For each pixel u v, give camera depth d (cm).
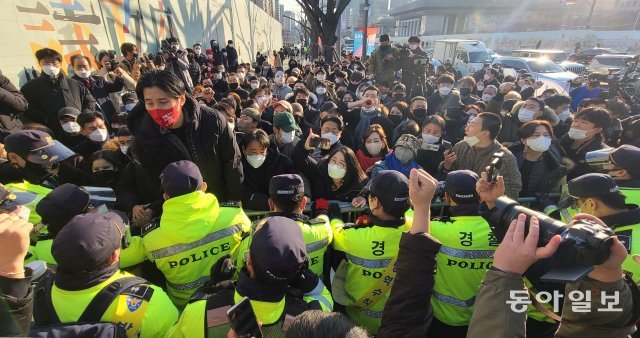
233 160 226
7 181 224
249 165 280
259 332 101
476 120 284
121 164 273
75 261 118
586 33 2805
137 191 241
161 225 165
